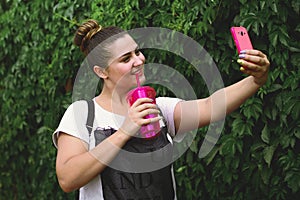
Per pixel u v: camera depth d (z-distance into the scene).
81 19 7.70
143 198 4.61
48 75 8.38
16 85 9.16
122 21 6.88
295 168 5.89
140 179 4.61
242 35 4.56
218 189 6.64
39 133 8.66
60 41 8.02
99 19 7.05
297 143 6.06
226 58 6.23
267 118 6.12
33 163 9.20
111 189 4.59
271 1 5.67
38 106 9.07
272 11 5.77
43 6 8.34
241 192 6.49
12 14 8.89
